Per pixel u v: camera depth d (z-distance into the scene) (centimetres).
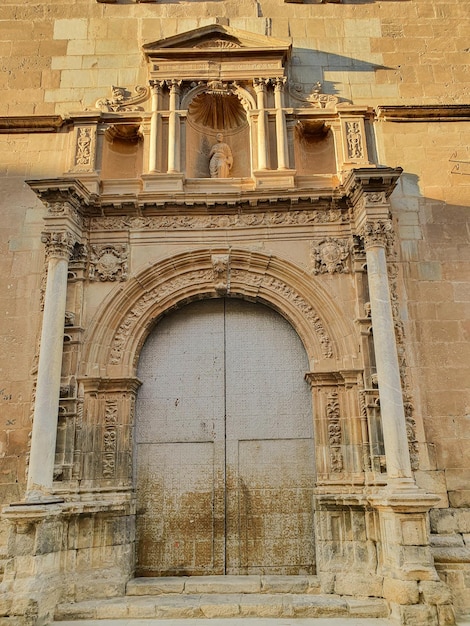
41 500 868
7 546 867
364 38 1293
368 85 1253
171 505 1030
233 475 1045
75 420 1001
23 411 1030
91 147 1175
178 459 1055
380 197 1051
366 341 1029
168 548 1010
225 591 926
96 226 1120
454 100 1245
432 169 1177
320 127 1231
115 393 1042
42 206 1162
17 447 1014
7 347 1068
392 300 1062
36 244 1134
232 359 1107
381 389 948
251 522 1020
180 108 1205
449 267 1104
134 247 1113
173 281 1109
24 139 1212
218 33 1248
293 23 1305
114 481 996
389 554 874
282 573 991
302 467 1041
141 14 1312
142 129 1202
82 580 912
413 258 1109
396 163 1183
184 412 1079
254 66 1228
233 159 1258
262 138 1166
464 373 1039
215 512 1026
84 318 1068
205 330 1125
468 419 1014
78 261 1089
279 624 812
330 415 1018
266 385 1090
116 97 1230
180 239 1117
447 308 1078
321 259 1094
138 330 1081
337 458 996
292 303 1087
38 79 1263
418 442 999
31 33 1301
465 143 1198
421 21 1316
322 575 929
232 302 1141
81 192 1078
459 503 971
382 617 839
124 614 855
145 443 1062
